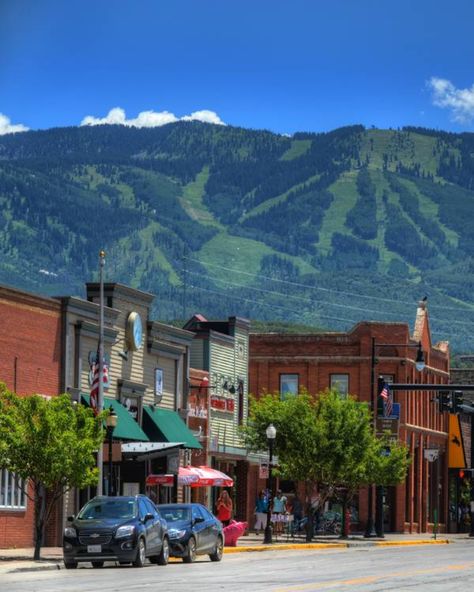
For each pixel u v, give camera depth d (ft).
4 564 142.72
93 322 199.11
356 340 316.81
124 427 201.57
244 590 108.68
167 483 200.34
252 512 274.16
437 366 347.77
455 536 311.27
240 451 263.90
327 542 229.86
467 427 374.02
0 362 175.32
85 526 140.15
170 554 155.02
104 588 109.29
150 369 221.87
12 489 176.45
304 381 318.04
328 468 238.07
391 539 265.54
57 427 151.12
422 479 336.90
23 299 180.65
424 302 338.13
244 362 271.90
